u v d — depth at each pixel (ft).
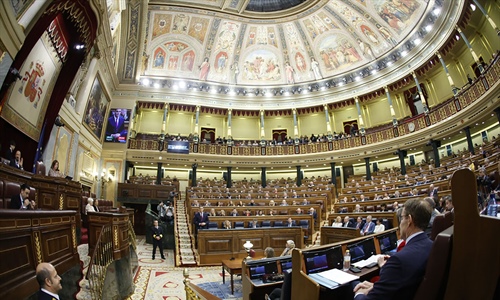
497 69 38.91
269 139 84.58
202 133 82.12
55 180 22.17
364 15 67.05
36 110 31.07
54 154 36.78
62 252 13.28
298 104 78.74
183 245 35.81
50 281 8.93
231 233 31.48
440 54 56.39
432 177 42.27
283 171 79.92
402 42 63.57
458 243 4.46
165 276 25.36
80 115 45.98
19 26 19.71
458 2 46.39
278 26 76.43
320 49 77.30
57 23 28.30
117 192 57.62
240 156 73.72
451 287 4.46
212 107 78.13
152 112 79.15
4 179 16.97
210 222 35.19
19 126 28.04
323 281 8.31
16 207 15.42
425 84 65.87
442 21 52.11
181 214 47.65
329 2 68.33
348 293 8.43
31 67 27.55
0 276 8.69
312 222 37.50
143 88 73.20
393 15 62.69
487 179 24.34
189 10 69.00
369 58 71.05
